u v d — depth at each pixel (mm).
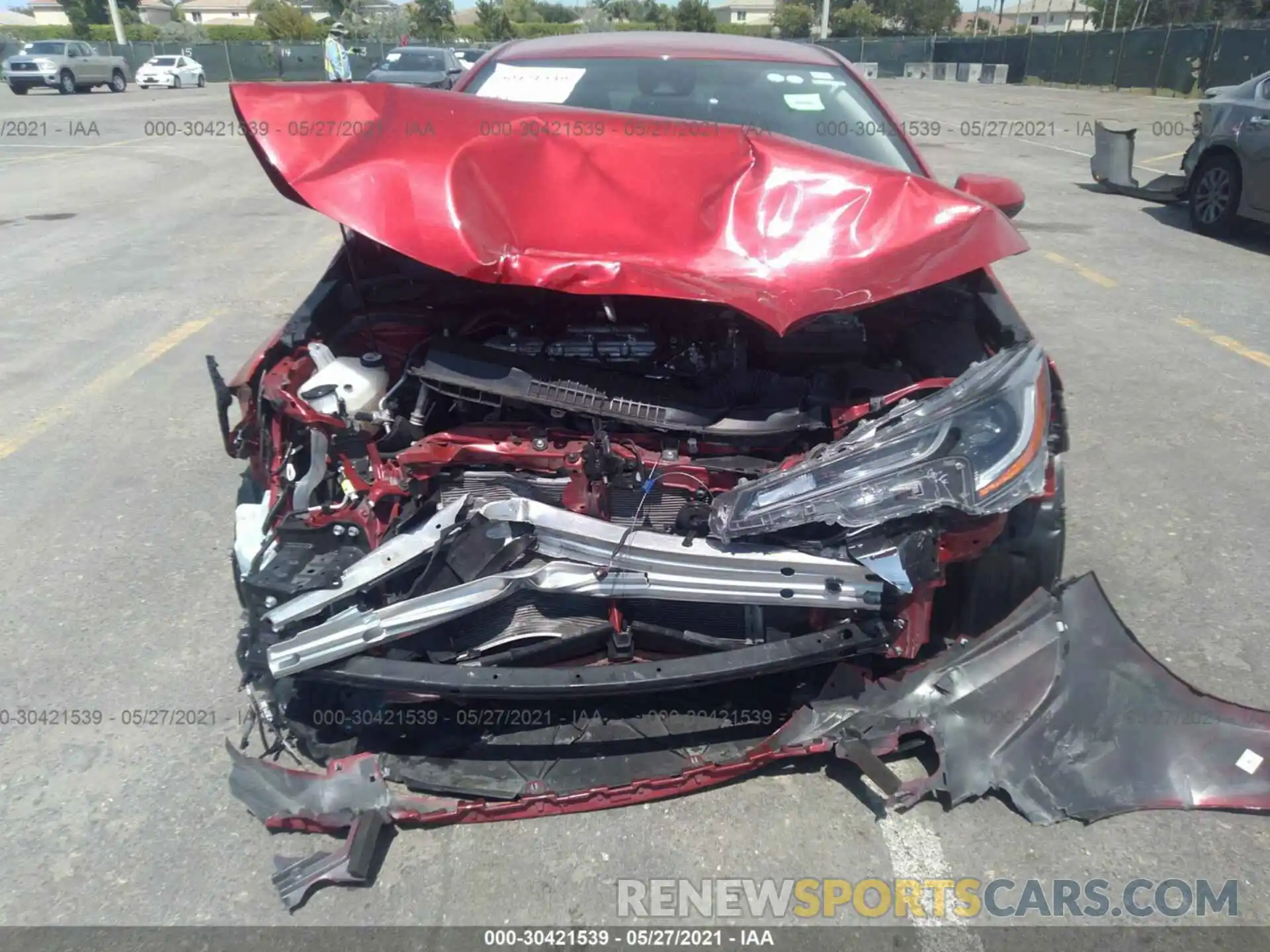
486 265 2184
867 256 2354
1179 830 2408
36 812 2482
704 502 2400
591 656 2525
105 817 2467
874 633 2314
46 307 6789
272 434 2496
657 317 2551
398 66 21031
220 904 2225
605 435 2346
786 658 2250
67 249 8539
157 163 14062
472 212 2234
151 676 2986
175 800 2518
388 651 2305
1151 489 4074
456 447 2369
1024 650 2504
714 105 3559
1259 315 6504
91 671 3010
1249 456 4371
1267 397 5062
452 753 2445
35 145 16031
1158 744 2479
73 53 29531
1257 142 8258
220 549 3699
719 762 2426
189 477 4285
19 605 3355
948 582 2613
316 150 2262
